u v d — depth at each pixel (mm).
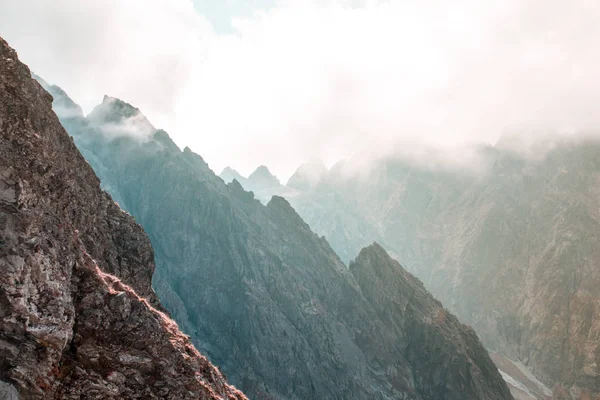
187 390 25391
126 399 22812
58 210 28516
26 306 20641
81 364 22234
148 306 28969
